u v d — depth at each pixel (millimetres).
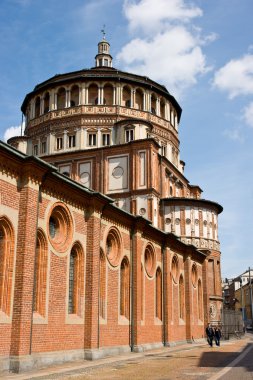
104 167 48375
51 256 22297
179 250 41750
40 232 21531
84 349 24203
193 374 19047
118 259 29234
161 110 56625
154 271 34969
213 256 54656
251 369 21219
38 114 55188
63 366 21062
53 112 52281
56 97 53000
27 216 19922
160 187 51188
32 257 20031
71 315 23797
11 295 19141
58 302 22531
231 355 29641
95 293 25078
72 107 51625
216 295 54812
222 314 54938
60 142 51656
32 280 19828
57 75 53406
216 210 57031
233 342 48156
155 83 55094
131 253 31188
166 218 51875
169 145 55281
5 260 19250
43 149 52688
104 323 26719
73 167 49688
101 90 52219
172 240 38438
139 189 46281
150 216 45250
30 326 19406
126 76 53375
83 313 24578
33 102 55281
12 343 18719
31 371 18938
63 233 23844
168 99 56906
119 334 28469
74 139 51188
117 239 29578
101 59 60562
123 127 49875
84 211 25703
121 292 30109
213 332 41250
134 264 31047
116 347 27797
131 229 31578
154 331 34062
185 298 42469
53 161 50594
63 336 22578
